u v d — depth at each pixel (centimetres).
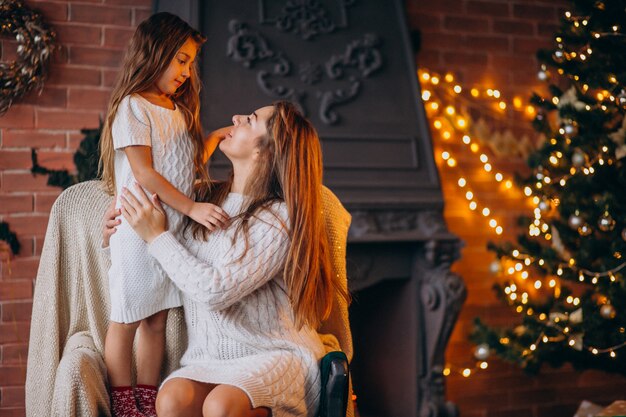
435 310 347
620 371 352
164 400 189
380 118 352
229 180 225
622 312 327
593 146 332
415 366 356
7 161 335
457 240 345
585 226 333
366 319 385
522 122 408
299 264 204
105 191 237
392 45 364
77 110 344
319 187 213
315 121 341
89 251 233
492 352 356
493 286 358
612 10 330
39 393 228
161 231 199
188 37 209
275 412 194
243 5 343
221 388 187
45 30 334
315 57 349
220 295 194
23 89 333
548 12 418
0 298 333
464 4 402
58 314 232
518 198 406
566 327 333
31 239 337
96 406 203
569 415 411
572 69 339
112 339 208
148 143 199
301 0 352
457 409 357
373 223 337
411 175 349
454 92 396
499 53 407
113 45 349
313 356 205
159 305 208
